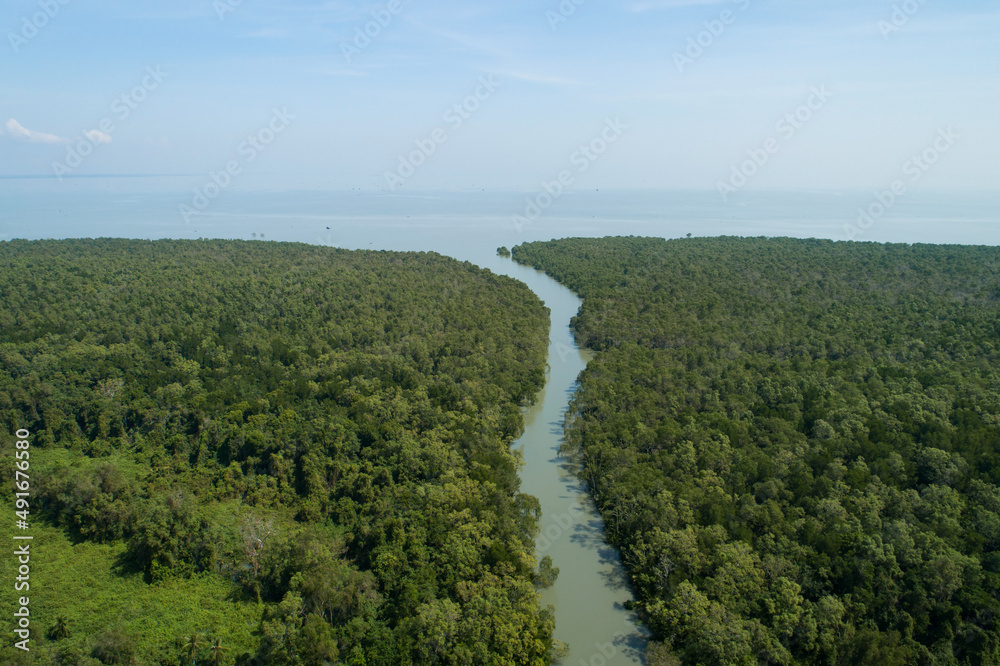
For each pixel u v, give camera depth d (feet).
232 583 178.09
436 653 146.10
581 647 162.30
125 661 146.00
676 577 167.73
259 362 335.67
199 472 228.63
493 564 173.37
